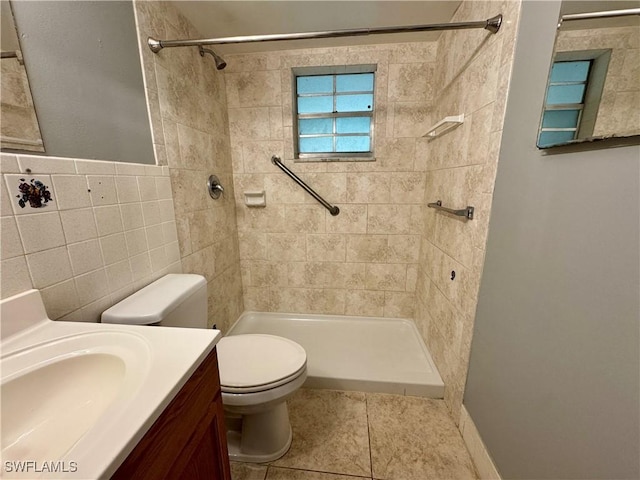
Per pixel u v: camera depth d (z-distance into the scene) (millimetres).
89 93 846
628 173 484
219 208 1695
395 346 1761
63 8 762
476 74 1090
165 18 1186
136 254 1007
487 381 995
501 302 907
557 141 647
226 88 1775
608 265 524
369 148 1869
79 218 782
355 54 1657
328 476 1033
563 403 640
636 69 468
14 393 506
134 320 822
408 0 1249
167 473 472
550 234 682
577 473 601
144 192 1046
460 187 1229
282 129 1803
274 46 1643
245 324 2025
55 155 750
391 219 1870
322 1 1254
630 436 487
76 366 568
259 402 925
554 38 665
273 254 2020
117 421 387
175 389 457
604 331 534
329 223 1921
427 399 1406
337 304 2064
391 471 1050
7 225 611
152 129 1106
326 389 1479
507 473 862
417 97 1684
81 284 791
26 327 631
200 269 1482
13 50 649
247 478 1026
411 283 1966
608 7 519
